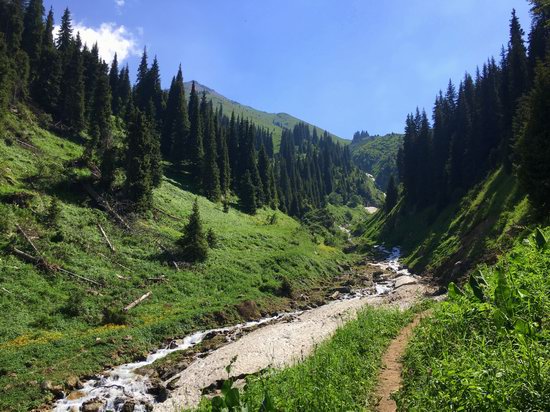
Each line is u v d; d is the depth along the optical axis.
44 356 21.06
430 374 8.91
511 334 7.11
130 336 24.69
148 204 48.62
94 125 57.47
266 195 98.06
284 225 78.94
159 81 94.88
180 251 40.84
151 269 36.06
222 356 22.69
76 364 20.94
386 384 11.32
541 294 7.63
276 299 38.44
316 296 42.31
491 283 9.83
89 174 46.03
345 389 10.13
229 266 42.88
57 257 31.08
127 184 46.34
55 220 34.62
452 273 38.44
